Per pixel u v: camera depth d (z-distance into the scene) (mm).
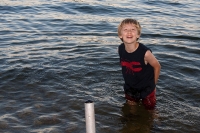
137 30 4031
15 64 5648
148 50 4062
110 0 12656
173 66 5727
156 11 10867
